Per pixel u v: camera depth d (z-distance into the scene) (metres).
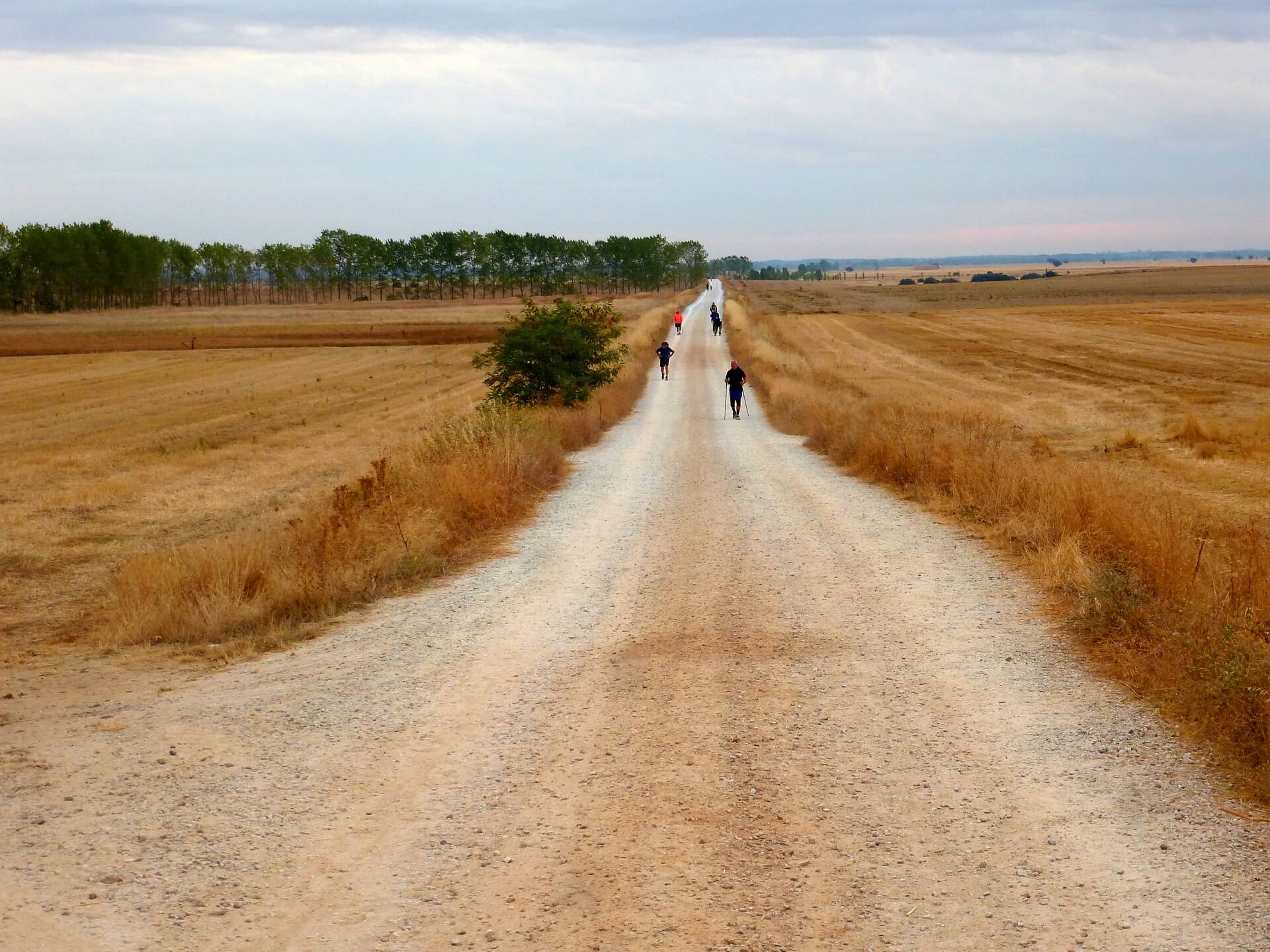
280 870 5.02
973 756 6.23
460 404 38.00
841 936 4.30
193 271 164.62
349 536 12.42
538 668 8.39
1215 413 29.06
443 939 4.36
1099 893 4.59
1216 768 5.87
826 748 6.41
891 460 18.84
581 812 5.61
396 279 184.62
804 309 114.69
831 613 9.77
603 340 32.78
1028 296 135.25
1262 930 4.24
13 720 7.60
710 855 5.05
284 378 50.75
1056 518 12.31
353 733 6.99
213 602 10.18
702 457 23.25
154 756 6.64
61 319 111.06
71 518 18.56
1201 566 9.30
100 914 4.60
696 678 7.89
